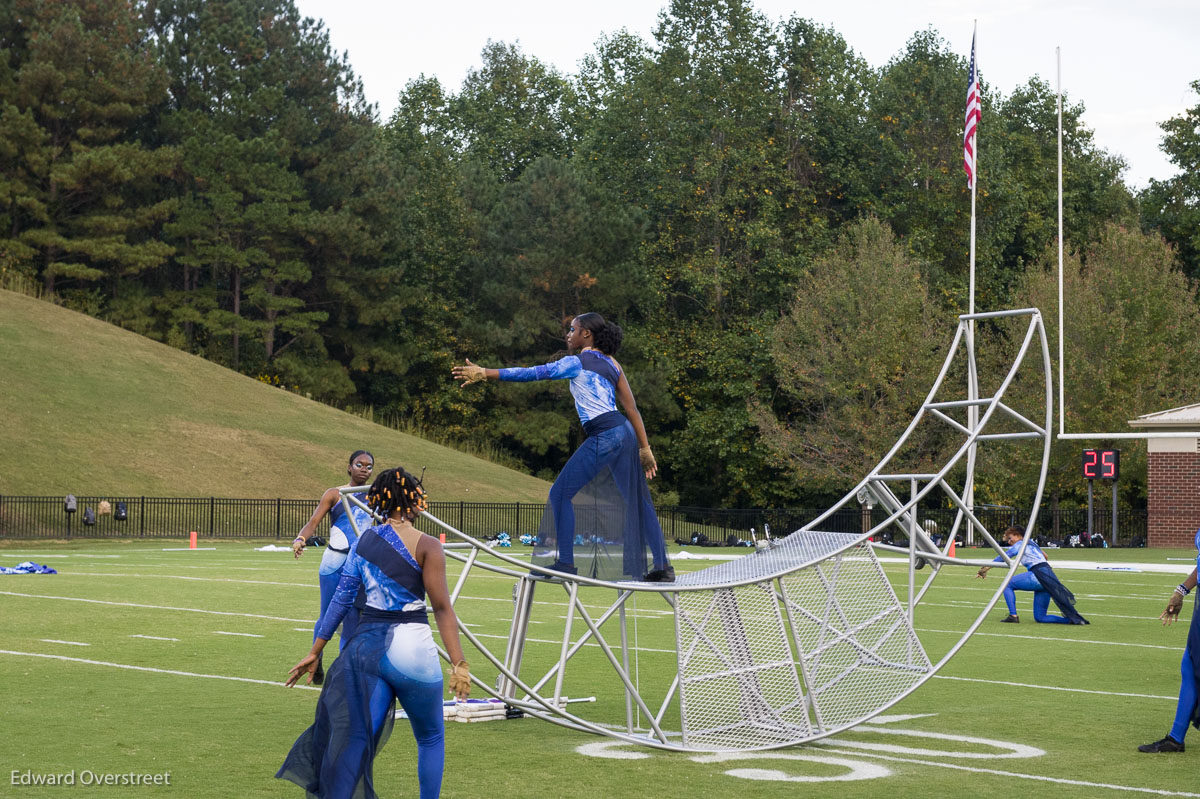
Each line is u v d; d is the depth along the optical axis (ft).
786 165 201.05
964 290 183.83
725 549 133.08
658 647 45.91
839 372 156.76
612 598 67.26
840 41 215.72
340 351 214.07
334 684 18.03
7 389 145.59
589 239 195.93
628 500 27.94
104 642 43.83
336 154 207.31
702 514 166.50
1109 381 149.59
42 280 192.95
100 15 192.75
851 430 159.12
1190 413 135.64
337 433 167.73
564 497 27.86
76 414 145.79
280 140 198.08
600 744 27.71
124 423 148.15
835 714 28.58
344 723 17.71
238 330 194.80
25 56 188.03
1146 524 152.97
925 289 163.53
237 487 141.49
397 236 206.49
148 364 169.07
